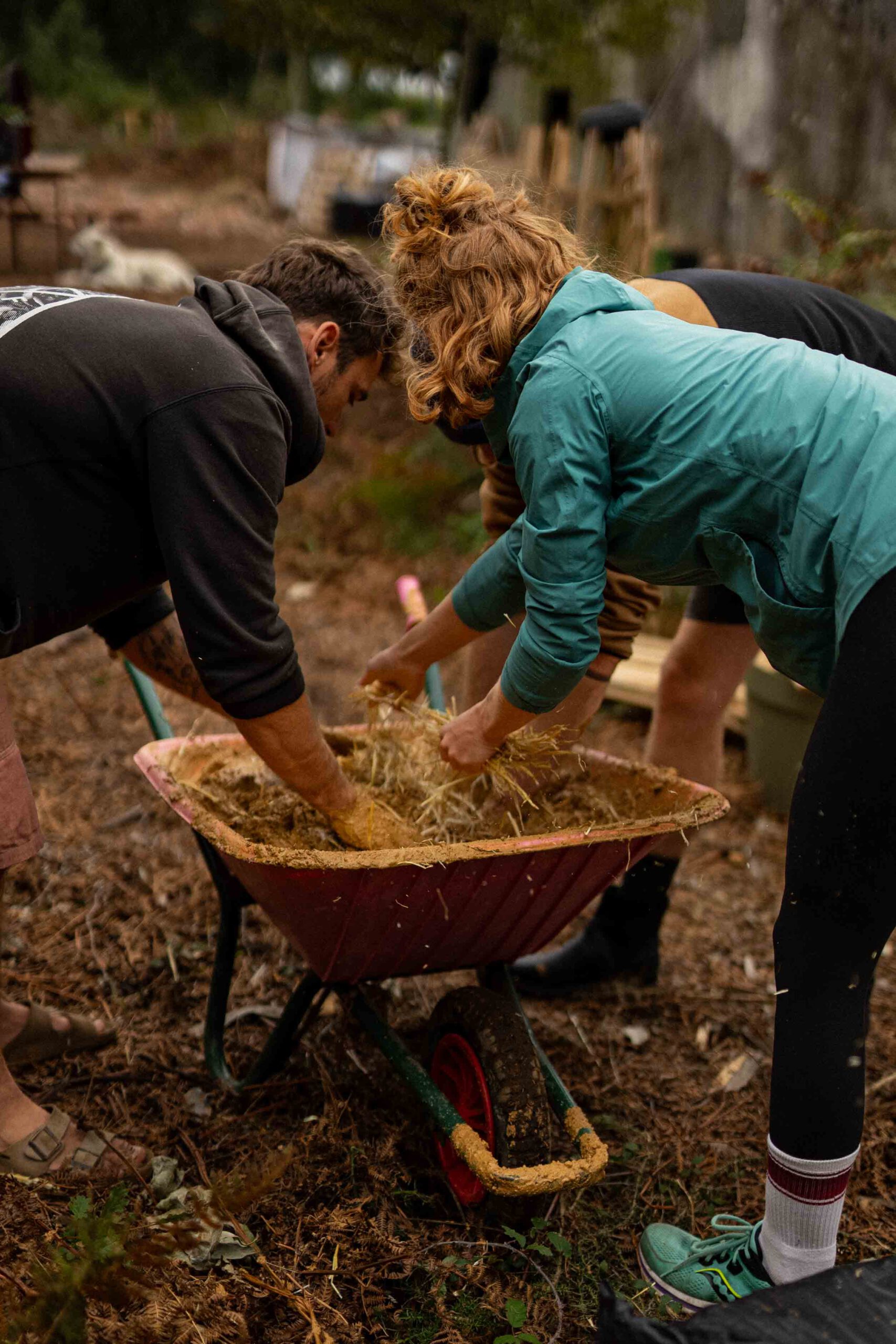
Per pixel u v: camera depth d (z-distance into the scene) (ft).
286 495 21.49
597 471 5.89
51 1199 6.96
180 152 62.75
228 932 8.11
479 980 8.12
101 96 75.56
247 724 6.41
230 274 7.34
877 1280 5.51
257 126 65.67
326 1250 6.81
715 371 5.73
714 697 8.98
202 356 5.97
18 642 6.26
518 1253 6.86
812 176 24.49
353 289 7.01
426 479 21.02
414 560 19.77
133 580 6.55
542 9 21.07
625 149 19.31
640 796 8.19
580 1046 9.22
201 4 85.76
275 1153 7.34
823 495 5.46
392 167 50.06
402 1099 8.11
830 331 7.60
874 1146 8.18
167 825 12.10
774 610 5.76
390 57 23.11
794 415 5.56
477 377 6.20
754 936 11.12
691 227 29.68
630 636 8.27
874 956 5.81
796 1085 5.80
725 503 5.72
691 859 12.44
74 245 30.63
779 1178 5.98
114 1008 9.15
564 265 6.34
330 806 7.08
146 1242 5.57
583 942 9.83
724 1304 5.46
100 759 13.44
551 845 6.72
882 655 5.35
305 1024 8.22
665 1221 7.50
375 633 17.60
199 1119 7.96
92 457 5.89
